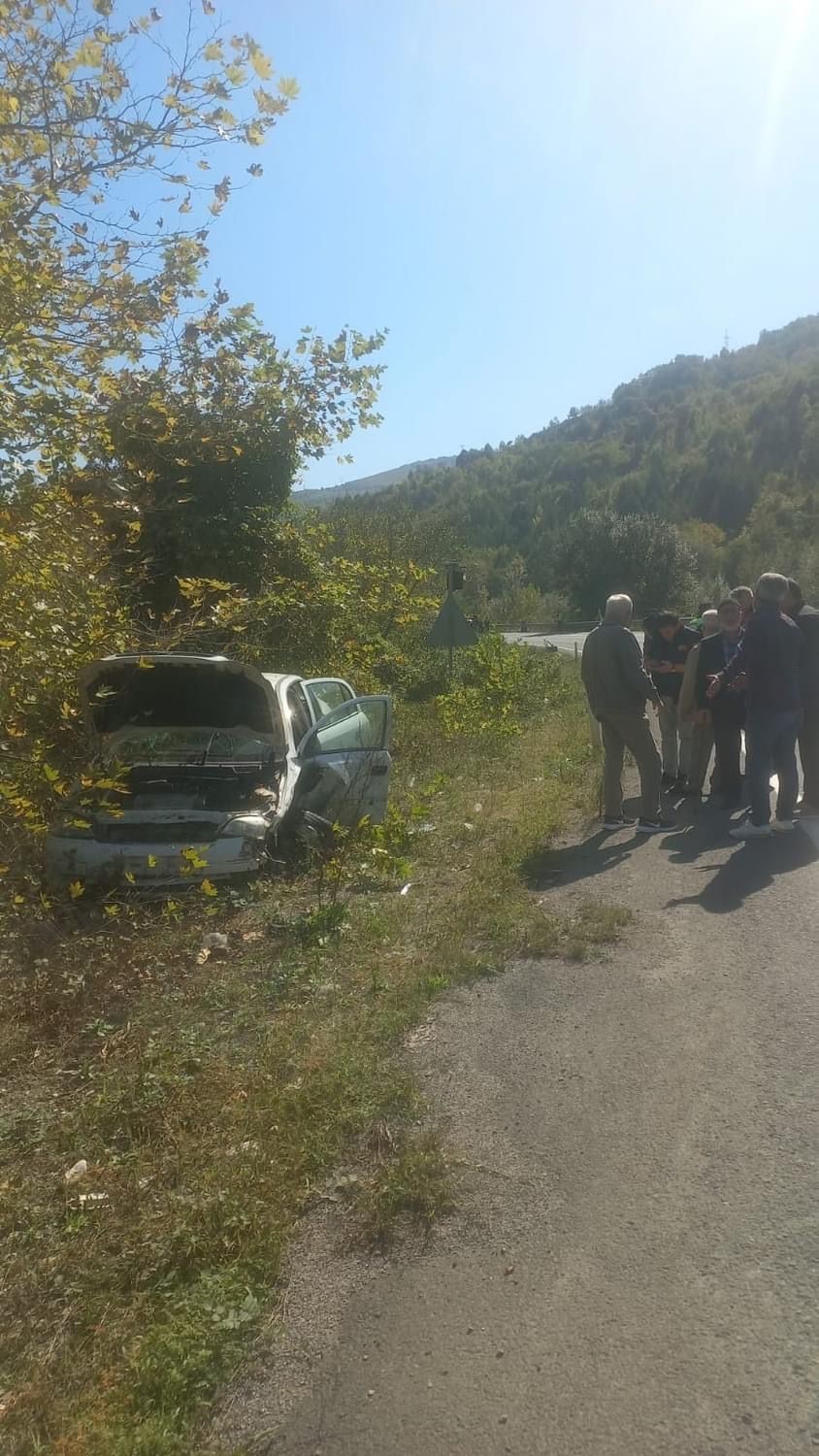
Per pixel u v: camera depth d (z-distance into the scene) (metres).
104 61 5.77
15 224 5.72
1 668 6.20
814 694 8.56
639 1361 2.73
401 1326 2.94
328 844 7.68
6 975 5.84
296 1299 3.09
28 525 6.25
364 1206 3.50
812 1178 3.48
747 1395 2.59
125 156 5.93
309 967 5.74
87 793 7.08
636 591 82.38
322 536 14.15
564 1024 4.86
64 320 6.04
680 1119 3.93
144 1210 3.52
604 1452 2.46
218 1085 4.38
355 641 13.48
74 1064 4.86
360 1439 2.55
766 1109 3.95
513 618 69.50
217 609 8.66
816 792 8.72
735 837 8.16
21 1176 3.82
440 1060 4.56
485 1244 3.27
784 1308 2.88
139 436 6.99
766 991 5.04
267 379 7.39
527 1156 3.75
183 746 8.01
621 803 8.79
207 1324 2.97
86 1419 2.64
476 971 5.55
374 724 8.95
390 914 6.56
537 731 15.30
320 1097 4.17
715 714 9.30
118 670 7.61
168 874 7.07
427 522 38.38
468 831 8.72
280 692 8.34
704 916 6.23
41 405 6.07
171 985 5.71
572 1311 2.94
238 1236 3.35
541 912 6.44
